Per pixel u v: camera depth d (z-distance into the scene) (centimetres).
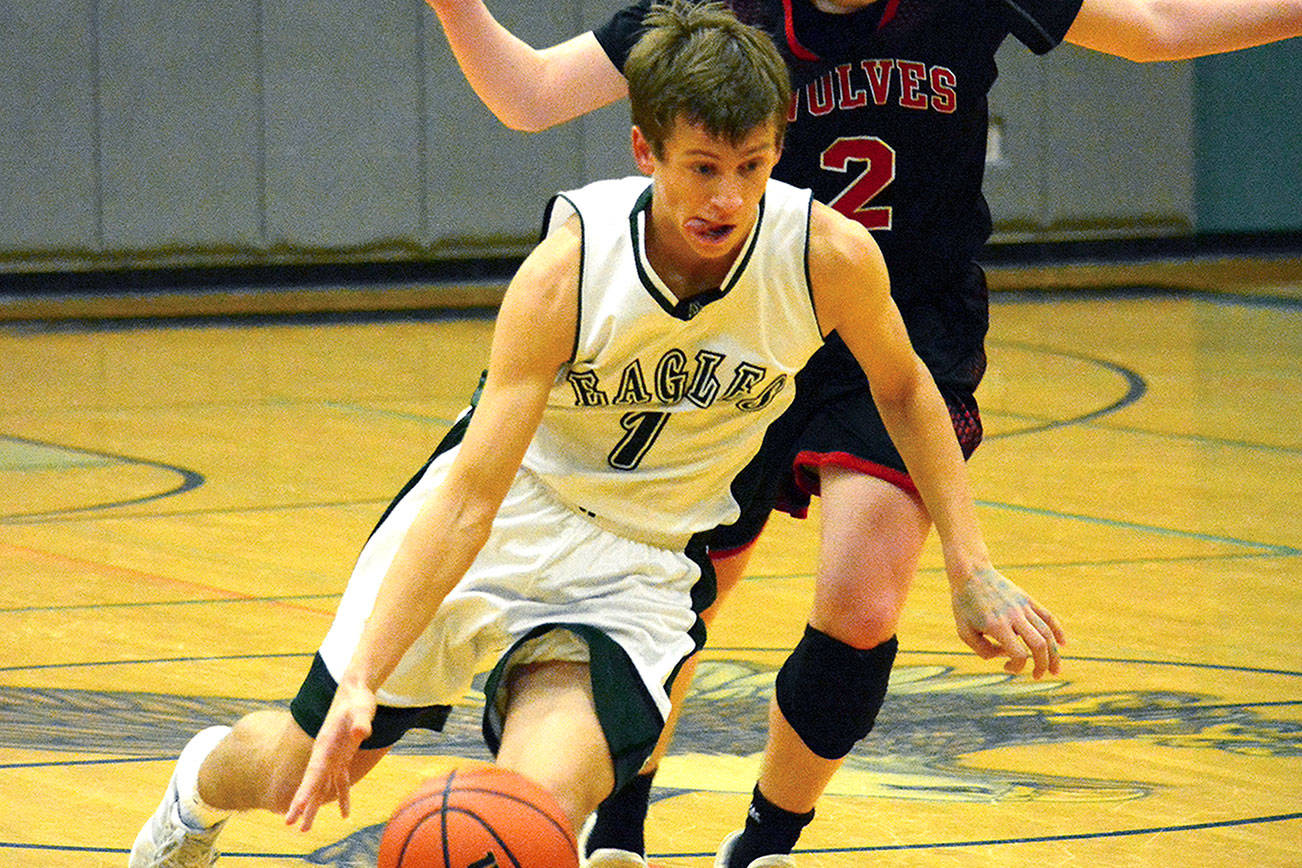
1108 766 790
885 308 532
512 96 661
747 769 787
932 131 649
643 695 510
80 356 2192
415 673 532
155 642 987
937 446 553
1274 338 2384
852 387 638
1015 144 3102
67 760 786
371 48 2792
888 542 613
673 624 534
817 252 511
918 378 553
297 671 932
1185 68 3209
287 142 2767
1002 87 3073
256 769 545
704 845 699
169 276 2733
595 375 508
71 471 1512
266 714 561
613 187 511
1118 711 872
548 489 536
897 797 751
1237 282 2992
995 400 1928
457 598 529
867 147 649
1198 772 782
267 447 1623
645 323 499
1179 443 1670
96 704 870
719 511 556
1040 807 738
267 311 2605
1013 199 3111
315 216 2797
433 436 1683
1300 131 3328
